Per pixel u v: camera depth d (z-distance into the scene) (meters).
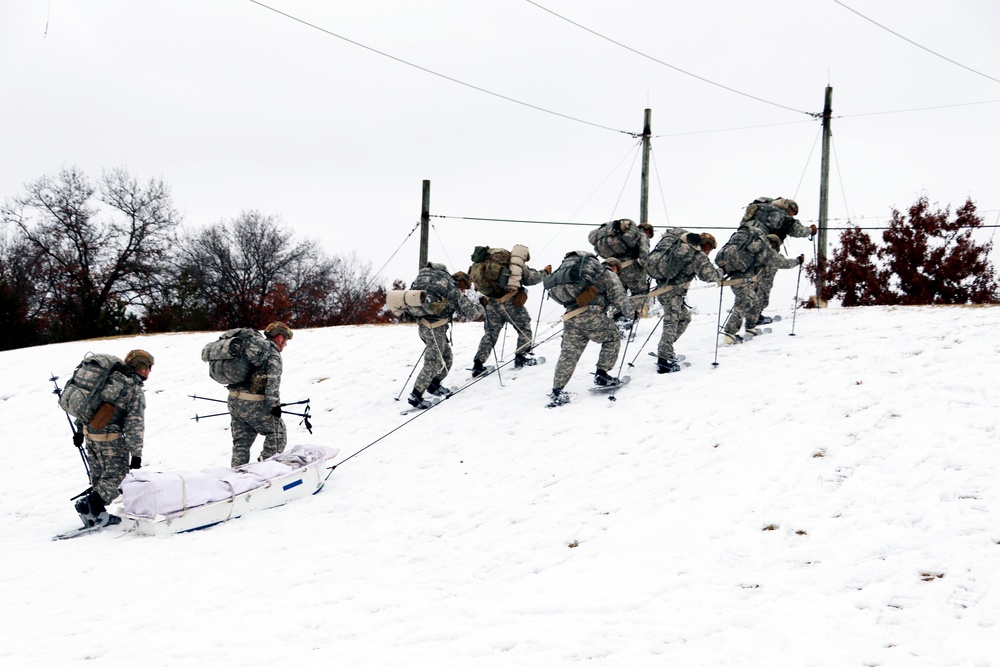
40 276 44.25
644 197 23.55
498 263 11.38
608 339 9.64
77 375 7.98
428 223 23.80
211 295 44.38
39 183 45.03
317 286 46.38
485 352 11.73
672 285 10.05
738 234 10.87
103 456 8.02
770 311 13.97
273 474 8.08
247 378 8.74
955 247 16.91
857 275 17.70
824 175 20.97
